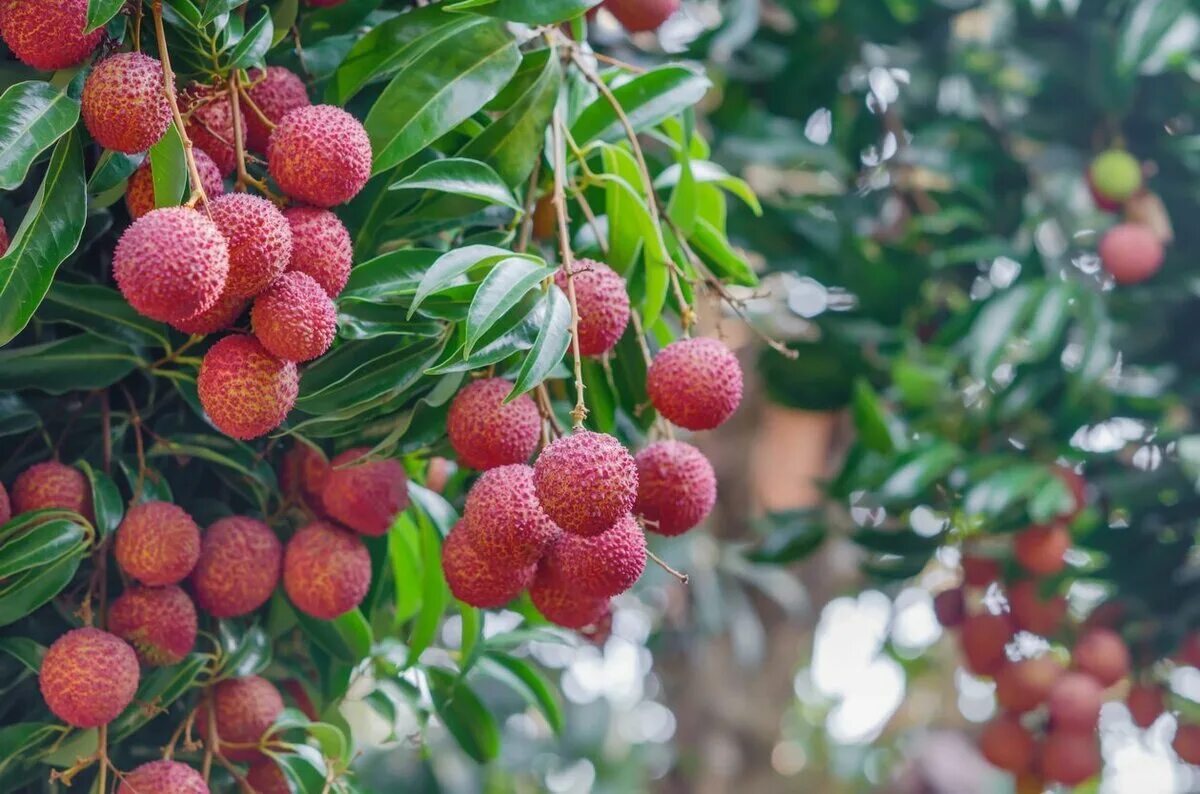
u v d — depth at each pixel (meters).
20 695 0.98
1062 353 1.31
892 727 2.69
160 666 0.96
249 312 0.90
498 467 0.92
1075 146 1.36
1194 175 1.33
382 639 1.10
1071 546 1.31
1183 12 1.28
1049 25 1.36
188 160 0.87
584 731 2.22
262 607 1.02
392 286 0.93
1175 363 1.33
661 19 1.05
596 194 1.02
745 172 1.69
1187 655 1.29
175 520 0.94
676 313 1.04
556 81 0.98
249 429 0.89
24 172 0.86
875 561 1.38
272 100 0.94
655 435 1.05
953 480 1.31
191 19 0.90
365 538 1.03
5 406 0.94
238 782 0.99
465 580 0.92
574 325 0.90
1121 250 1.30
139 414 0.98
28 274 0.88
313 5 0.98
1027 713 1.32
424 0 1.02
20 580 0.93
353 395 0.93
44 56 0.88
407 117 0.95
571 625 0.95
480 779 1.94
